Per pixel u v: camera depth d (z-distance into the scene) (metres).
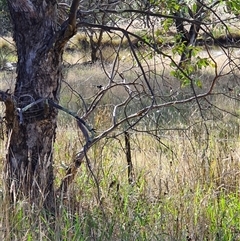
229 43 11.36
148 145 15.09
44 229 9.51
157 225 10.42
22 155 10.38
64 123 17.47
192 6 10.12
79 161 11.08
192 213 10.70
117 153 13.96
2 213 9.19
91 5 11.67
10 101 9.73
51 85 10.35
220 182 12.84
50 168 10.60
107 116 13.40
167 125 17.27
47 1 10.20
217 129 16.75
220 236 10.49
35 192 10.22
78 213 10.29
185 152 12.88
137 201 11.20
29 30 10.21
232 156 13.51
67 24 9.98
